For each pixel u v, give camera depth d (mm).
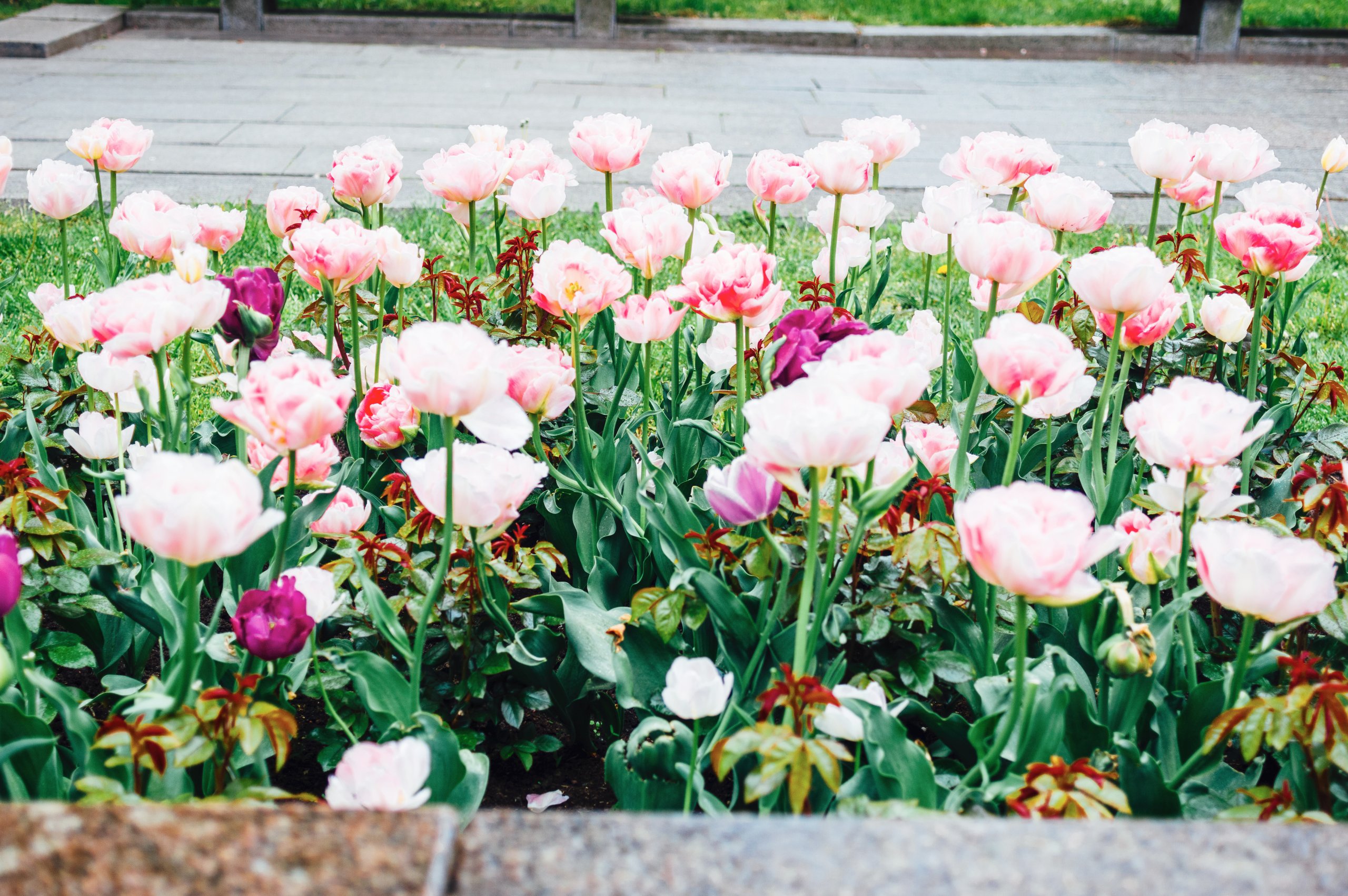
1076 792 1444
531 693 2115
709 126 9430
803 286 2729
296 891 1037
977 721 1672
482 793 1806
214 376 2246
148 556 2197
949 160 2902
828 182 2633
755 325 2104
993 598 1884
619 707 2234
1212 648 2213
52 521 1943
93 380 2107
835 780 1426
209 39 13320
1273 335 3129
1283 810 1546
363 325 3010
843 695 1646
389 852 1080
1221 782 1874
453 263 5367
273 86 10656
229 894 1030
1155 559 1805
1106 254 1991
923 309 3307
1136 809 1670
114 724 1443
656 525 2004
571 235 6074
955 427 2611
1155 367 3016
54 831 1082
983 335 2826
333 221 2428
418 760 1432
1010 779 1564
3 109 9086
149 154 7883
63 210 2906
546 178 2732
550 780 2178
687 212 2789
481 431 1616
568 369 2215
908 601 1869
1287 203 2803
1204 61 13680
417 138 8734
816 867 1105
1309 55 13891
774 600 1988
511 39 13852
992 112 10250
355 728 2006
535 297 2275
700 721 2008
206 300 1769
